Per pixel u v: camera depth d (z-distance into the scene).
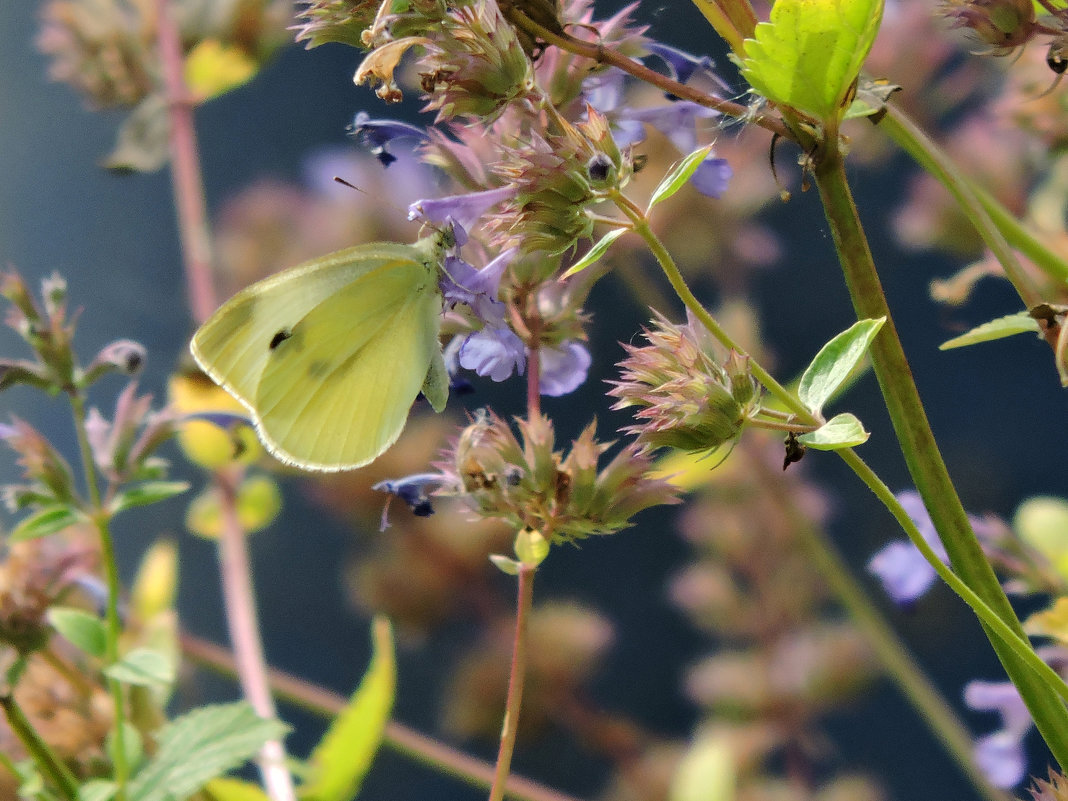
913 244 0.28
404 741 0.27
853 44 0.21
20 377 0.24
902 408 0.22
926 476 0.22
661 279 0.31
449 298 0.23
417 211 0.23
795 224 0.38
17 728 0.24
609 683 0.37
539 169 0.22
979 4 0.23
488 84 0.22
